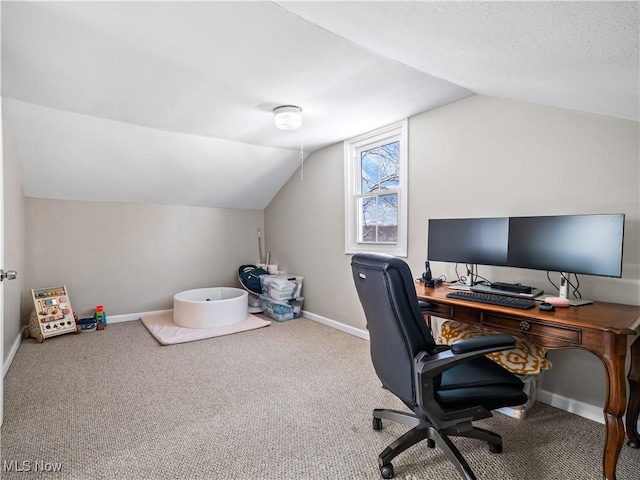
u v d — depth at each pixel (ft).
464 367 5.18
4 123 8.78
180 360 9.58
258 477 5.00
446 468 5.21
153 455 5.48
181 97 8.29
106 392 7.64
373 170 11.55
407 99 8.53
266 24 5.30
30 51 6.14
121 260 13.80
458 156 8.69
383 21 3.92
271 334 12.05
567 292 6.10
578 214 6.46
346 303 12.37
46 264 12.41
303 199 14.44
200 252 15.64
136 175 12.47
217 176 13.73
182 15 5.06
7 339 8.94
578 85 4.53
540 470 5.10
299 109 9.02
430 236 8.46
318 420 6.54
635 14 2.49
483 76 5.43
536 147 7.20
